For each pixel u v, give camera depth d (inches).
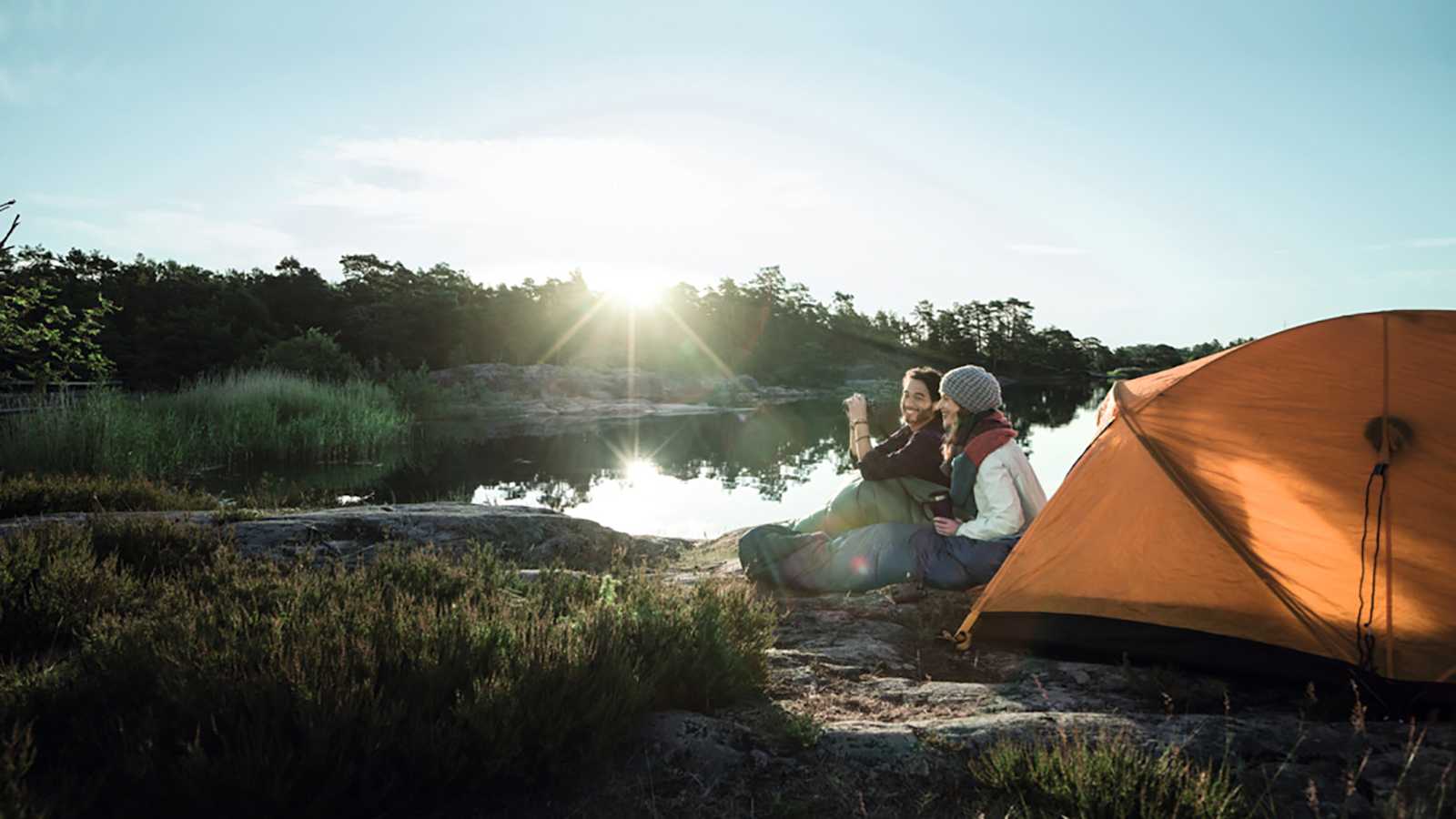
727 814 98.9
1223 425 153.9
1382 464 140.2
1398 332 141.7
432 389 1457.9
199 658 113.3
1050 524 163.2
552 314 2979.8
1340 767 105.2
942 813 99.1
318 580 169.3
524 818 98.3
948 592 194.2
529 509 342.6
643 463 783.1
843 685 141.9
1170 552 153.3
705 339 3565.5
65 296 2014.0
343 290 2758.4
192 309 2180.1
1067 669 153.6
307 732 97.1
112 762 95.3
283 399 934.4
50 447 513.3
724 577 232.1
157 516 248.2
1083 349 5876.0
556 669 115.1
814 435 1163.3
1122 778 97.3
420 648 122.0
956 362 5182.1
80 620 150.6
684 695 127.3
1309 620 141.3
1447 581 133.7
